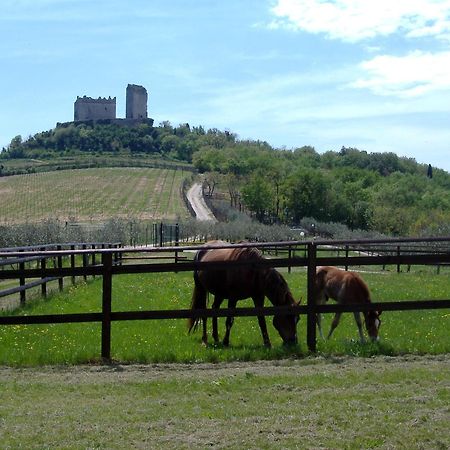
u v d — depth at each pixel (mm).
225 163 133375
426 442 6102
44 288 19750
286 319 11227
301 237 59250
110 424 6781
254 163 128625
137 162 154750
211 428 6605
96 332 13227
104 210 91438
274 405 7352
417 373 8766
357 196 103688
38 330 13656
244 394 7875
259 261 10797
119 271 10539
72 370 9742
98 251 10414
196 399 7715
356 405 7250
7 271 10422
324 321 15594
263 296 11945
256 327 14234
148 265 10562
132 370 9672
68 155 178125
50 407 7465
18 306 17609
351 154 168125
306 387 8148
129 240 53656
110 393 8125
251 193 102000
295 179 102688
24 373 9516
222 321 15133
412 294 21250
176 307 17656
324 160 166000
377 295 20891
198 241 60781
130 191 110562
